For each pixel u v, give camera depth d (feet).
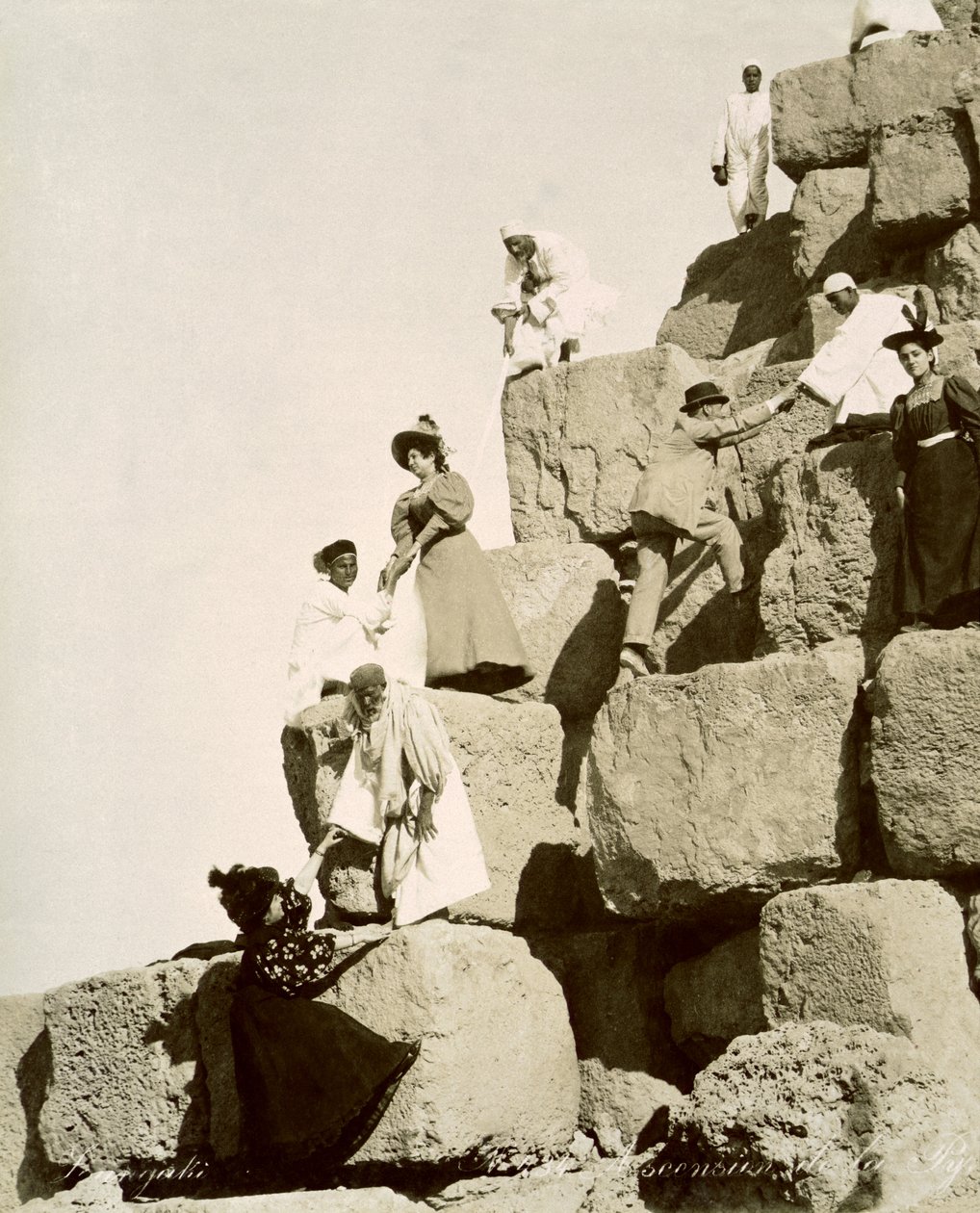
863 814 34.40
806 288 48.44
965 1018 32.09
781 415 41.68
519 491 45.85
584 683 42.50
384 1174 34.09
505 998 34.88
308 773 39.47
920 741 32.96
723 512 41.86
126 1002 37.19
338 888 36.65
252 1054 33.50
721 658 40.47
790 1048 31.30
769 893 34.78
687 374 44.83
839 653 35.09
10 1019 41.19
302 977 33.81
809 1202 29.66
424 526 41.09
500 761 37.91
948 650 32.96
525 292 47.93
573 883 39.09
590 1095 36.76
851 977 32.17
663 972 37.63
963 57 47.55
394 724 34.96
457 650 40.29
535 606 43.24
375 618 40.70
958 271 43.78
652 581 40.04
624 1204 32.37
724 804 34.94
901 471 35.06
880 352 38.88
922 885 32.86
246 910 34.06
